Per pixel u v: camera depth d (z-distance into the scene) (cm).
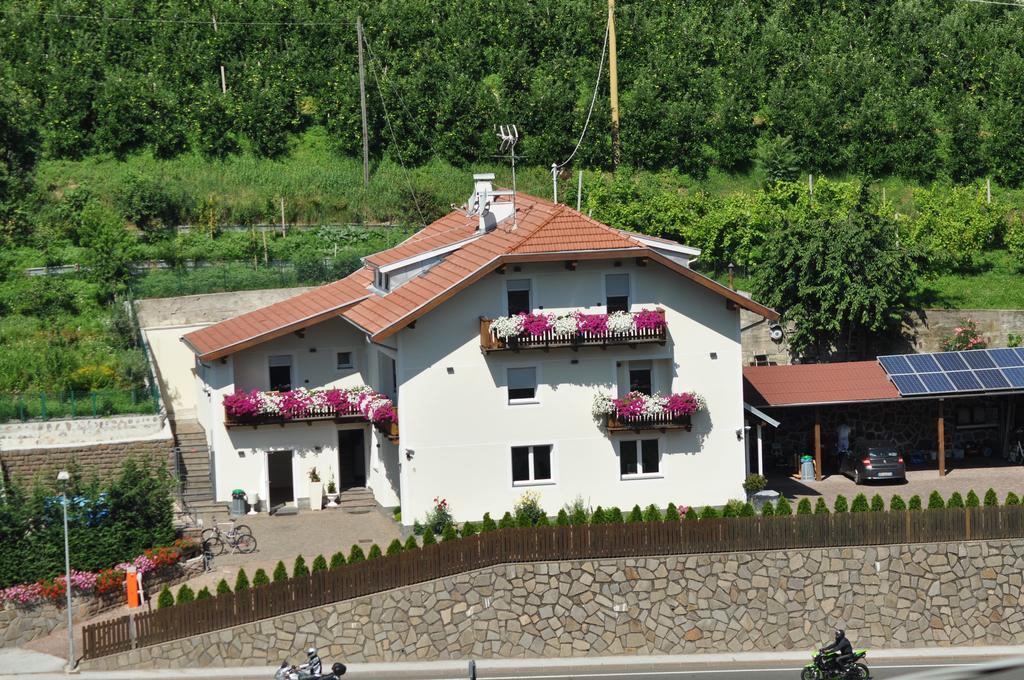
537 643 5150
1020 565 5391
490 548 5144
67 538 4828
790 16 11012
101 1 10131
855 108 9931
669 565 5219
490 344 5784
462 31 10188
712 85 9931
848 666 4762
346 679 4862
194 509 6219
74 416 6450
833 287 7525
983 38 10800
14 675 4709
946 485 6469
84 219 8256
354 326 6384
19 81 9325
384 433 6016
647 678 4862
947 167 9744
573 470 5962
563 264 5909
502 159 9475
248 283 7919
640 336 5878
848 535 5312
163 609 4869
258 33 10119
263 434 6297
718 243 8475
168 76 9612
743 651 5231
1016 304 8462
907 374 6744
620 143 9512
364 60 9856
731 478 6097
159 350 7356
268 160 9319
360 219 9019
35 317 7600
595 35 10325
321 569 5012
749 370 6794
